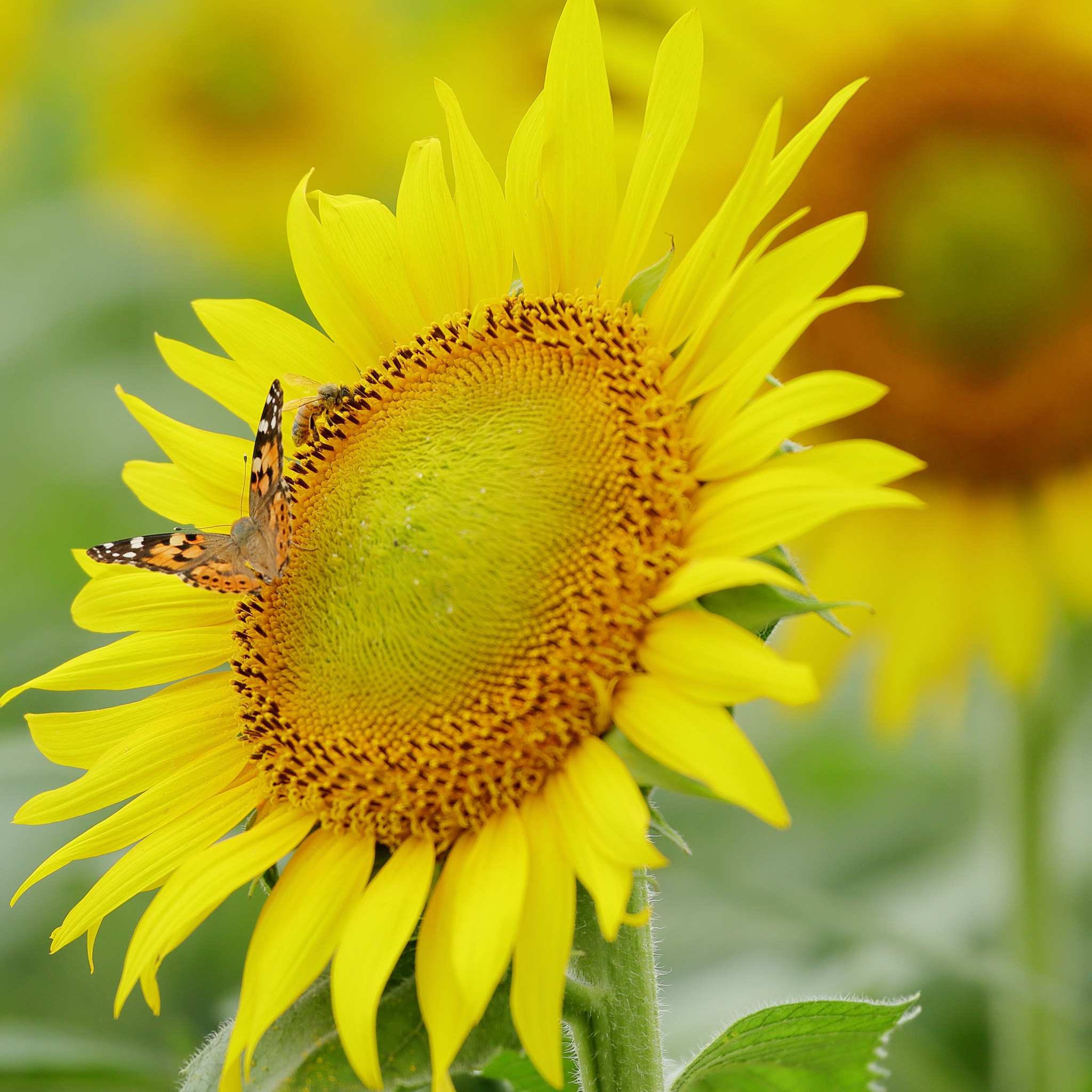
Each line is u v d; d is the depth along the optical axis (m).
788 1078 1.19
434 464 1.21
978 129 1.39
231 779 1.22
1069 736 1.40
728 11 1.39
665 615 1.18
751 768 1.15
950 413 1.39
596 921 1.19
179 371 1.26
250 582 1.21
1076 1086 1.36
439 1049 1.17
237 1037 1.18
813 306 1.17
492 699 1.19
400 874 1.19
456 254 1.24
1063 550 1.38
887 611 1.39
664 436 1.20
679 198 1.39
